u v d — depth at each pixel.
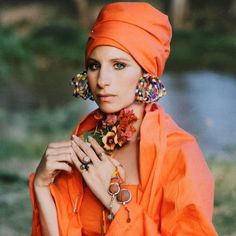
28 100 19.45
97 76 3.29
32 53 26.20
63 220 3.38
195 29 30.67
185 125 14.77
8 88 21.38
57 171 3.39
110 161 3.29
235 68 25.12
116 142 3.36
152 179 3.21
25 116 16.16
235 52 26.78
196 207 3.12
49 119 15.05
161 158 3.22
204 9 32.81
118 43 3.22
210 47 27.17
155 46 3.28
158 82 3.32
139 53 3.24
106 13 3.28
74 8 32.78
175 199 3.12
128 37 3.23
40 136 13.86
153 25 3.27
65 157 3.32
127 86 3.28
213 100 18.17
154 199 3.21
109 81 3.25
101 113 3.48
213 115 15.95
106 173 3.27
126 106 3.34
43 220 3.38
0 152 11.81
